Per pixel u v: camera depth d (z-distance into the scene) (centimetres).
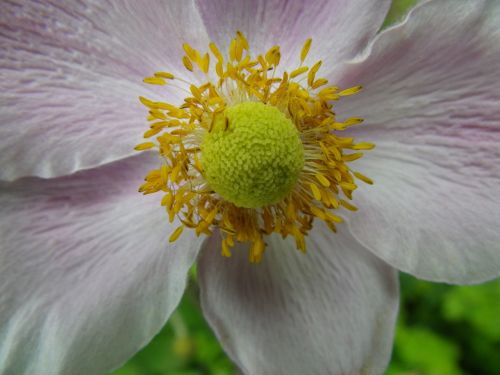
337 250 5
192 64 5
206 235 5
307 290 5
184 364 8
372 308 5
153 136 5
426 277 5
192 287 5
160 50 5
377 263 5
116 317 5
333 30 5
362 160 5
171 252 5
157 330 5
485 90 5
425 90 5
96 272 5
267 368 5
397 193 5
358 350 5
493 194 5
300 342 5
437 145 5
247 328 5
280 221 5
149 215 5
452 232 5
